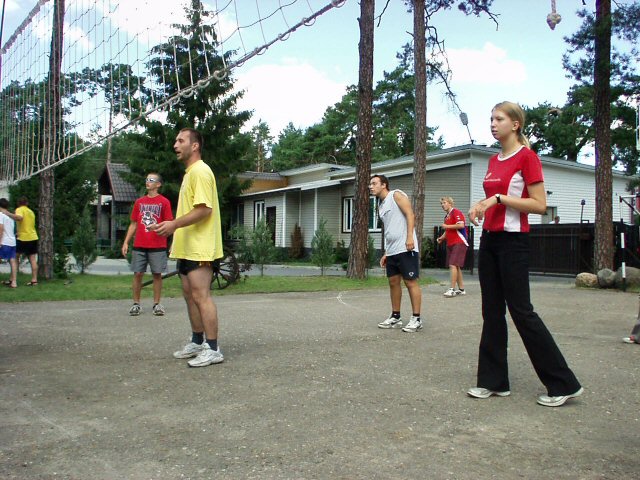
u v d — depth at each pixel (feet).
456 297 35.06
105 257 99.45
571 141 129.29
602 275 41.52
